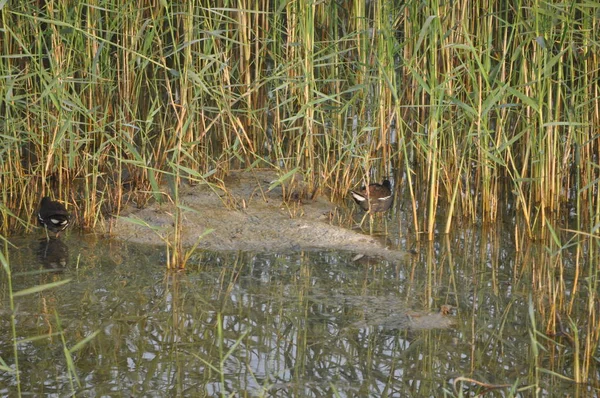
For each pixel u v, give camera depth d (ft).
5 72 41.39
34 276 33.91
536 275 35.17
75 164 45.57
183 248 37.88
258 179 46.14
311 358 27.66
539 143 39.70
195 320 30.30
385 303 32.17
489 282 34.47
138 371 26.35
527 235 40.47
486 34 43.32
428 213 43.52
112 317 30.30
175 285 33.55
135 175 44.62
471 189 46.29
